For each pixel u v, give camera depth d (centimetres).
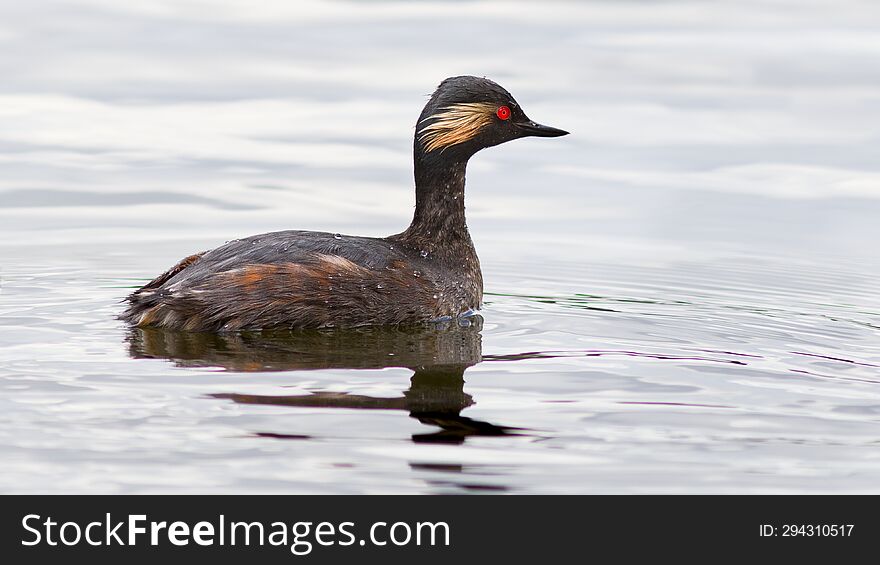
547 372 1330
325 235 1587
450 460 1063
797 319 1658
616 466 1062
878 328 1609
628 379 1308
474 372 1324
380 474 1031
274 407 1180
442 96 1681
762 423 1175
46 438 1091
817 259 2105
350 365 1337
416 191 1695
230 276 1480
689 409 1210
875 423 1180
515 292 1825
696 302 1770
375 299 1530
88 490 995
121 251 2055
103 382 1248
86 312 1584
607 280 1923
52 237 2138
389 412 1175
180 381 1256
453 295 1614
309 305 1497
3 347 1381
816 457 1094
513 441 1109
